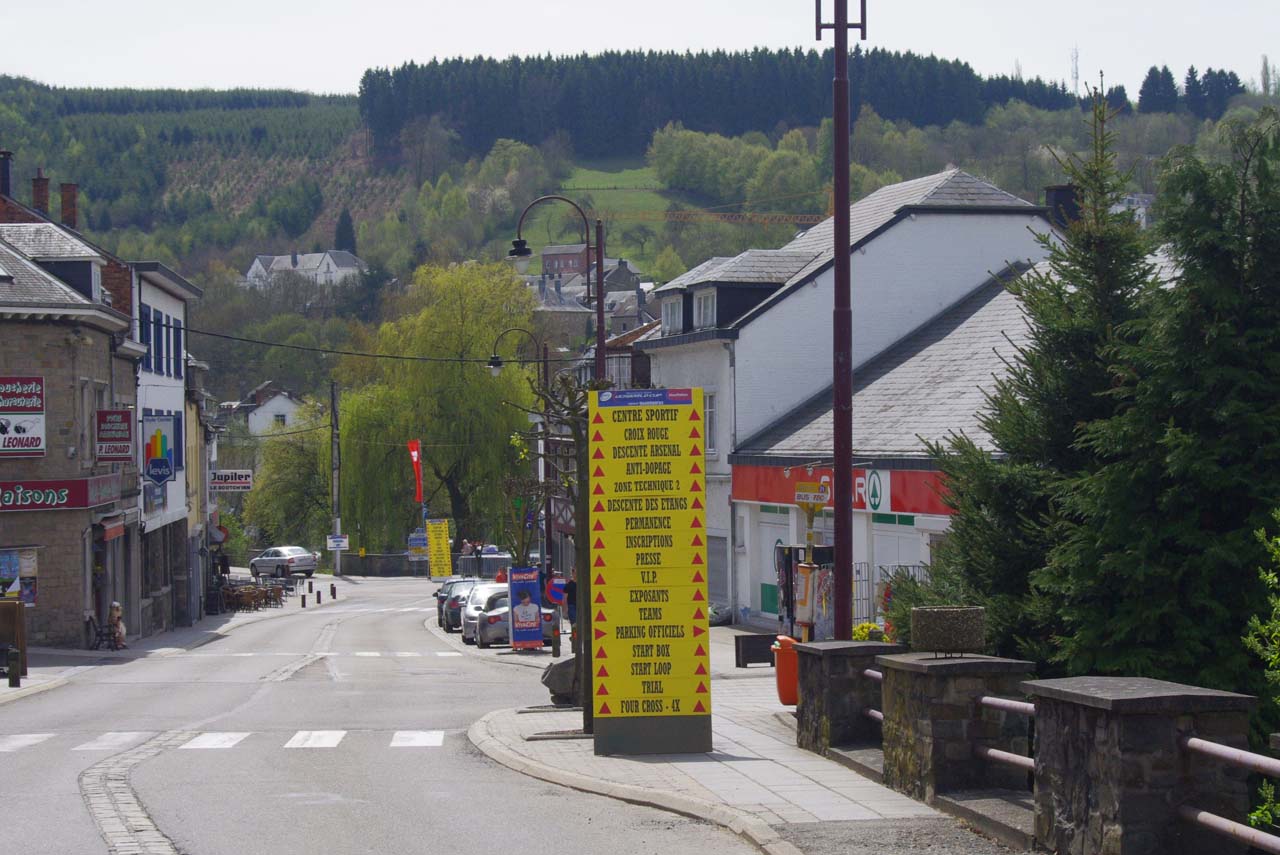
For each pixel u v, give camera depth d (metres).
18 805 11.77
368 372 85.50
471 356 69.44
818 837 9.55
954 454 15.27
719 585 40.47
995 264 39.12
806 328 39.12
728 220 149.62
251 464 109.06
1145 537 12.23
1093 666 12.62
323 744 16.42
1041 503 14.15
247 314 132.38
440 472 71.50
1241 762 7.06
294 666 31.36
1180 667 12.26
